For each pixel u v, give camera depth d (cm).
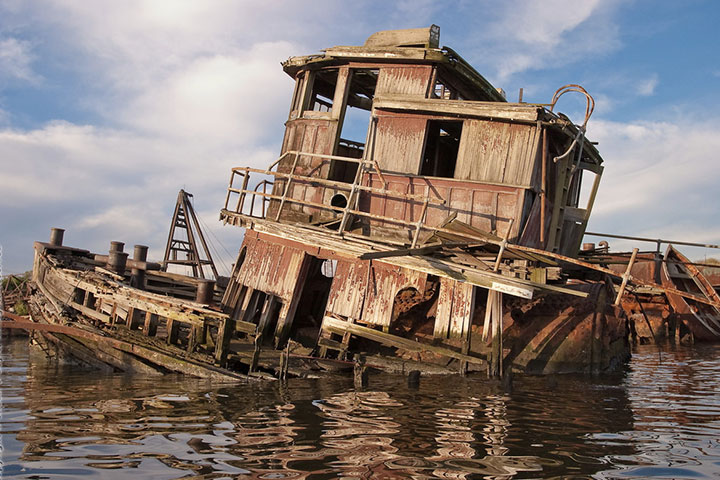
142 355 1304
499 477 576
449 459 634
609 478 579
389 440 710
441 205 1530
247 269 1716
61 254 1900
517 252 1374
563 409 938
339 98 1759
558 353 1432
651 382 1279
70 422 791
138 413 855
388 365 1367
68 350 1508
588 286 1556
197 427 765
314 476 564
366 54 1672
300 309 1842
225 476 560
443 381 1245
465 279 1322
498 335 1328
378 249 1444
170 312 1312
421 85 1622
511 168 1470
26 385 1124
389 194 1545
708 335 2614
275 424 789
